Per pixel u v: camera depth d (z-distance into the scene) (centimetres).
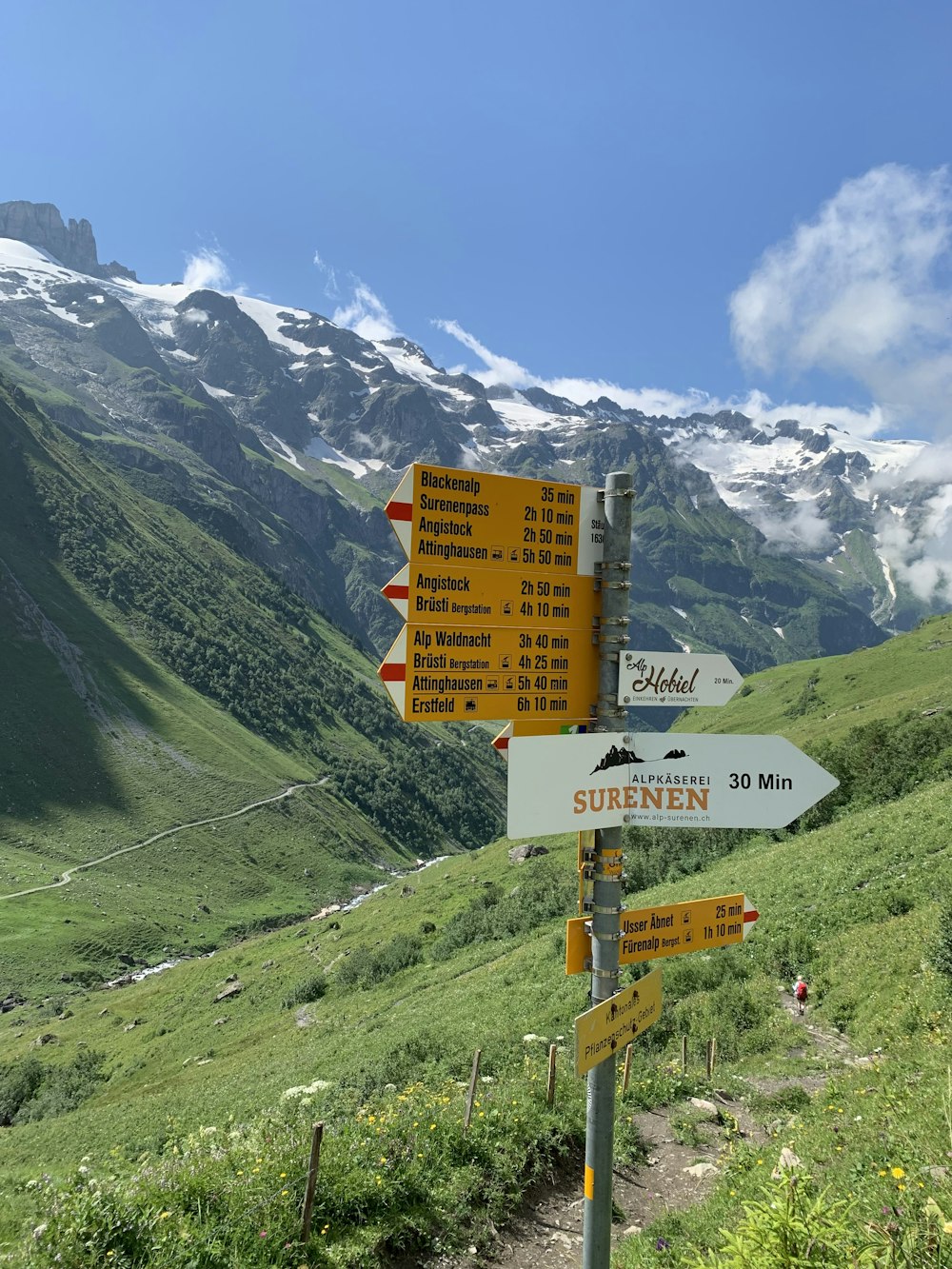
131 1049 7150
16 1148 3794
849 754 5431
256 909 17575
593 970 520
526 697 525
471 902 6888
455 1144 1209
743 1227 573
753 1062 1856
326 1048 3775
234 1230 866
